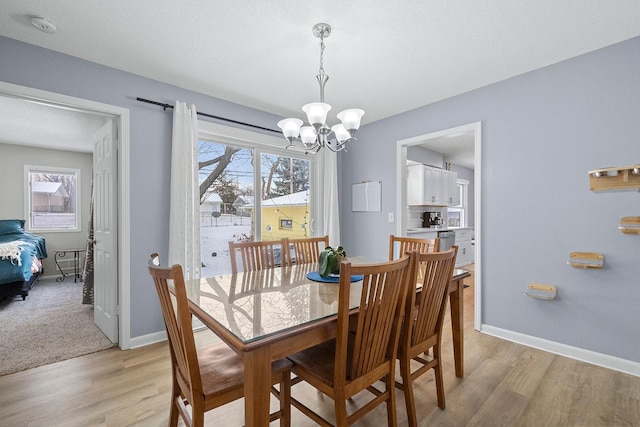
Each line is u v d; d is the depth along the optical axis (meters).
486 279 2.76
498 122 2.68
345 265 1.14
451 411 1.67
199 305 1.39
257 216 3.43
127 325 2.45
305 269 2.21
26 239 4.25
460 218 7.27
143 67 2.41
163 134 2.66
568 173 2.31
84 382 1.95
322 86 2.01
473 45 2.11
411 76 2.58
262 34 1.98
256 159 3.43
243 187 3.35
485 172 2.76
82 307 3.49
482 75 2.56
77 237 5.38
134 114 2.50
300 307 1.36
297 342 1.17
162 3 1.69
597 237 2.19
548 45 2.12
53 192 5.23
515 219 2.58
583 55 2.24
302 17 1.81
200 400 1.13
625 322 2.08
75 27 1.89
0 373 2.05
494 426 1.55
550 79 2.39
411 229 5.14
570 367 2.14
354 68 2.44
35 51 2.08
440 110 3.10
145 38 2.02
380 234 3.72
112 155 2.49
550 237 2.40
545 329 2.42
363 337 1.25
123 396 1.81
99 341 2.57
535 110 2.47
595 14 1.78
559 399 1.77
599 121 2.17
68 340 2.58
